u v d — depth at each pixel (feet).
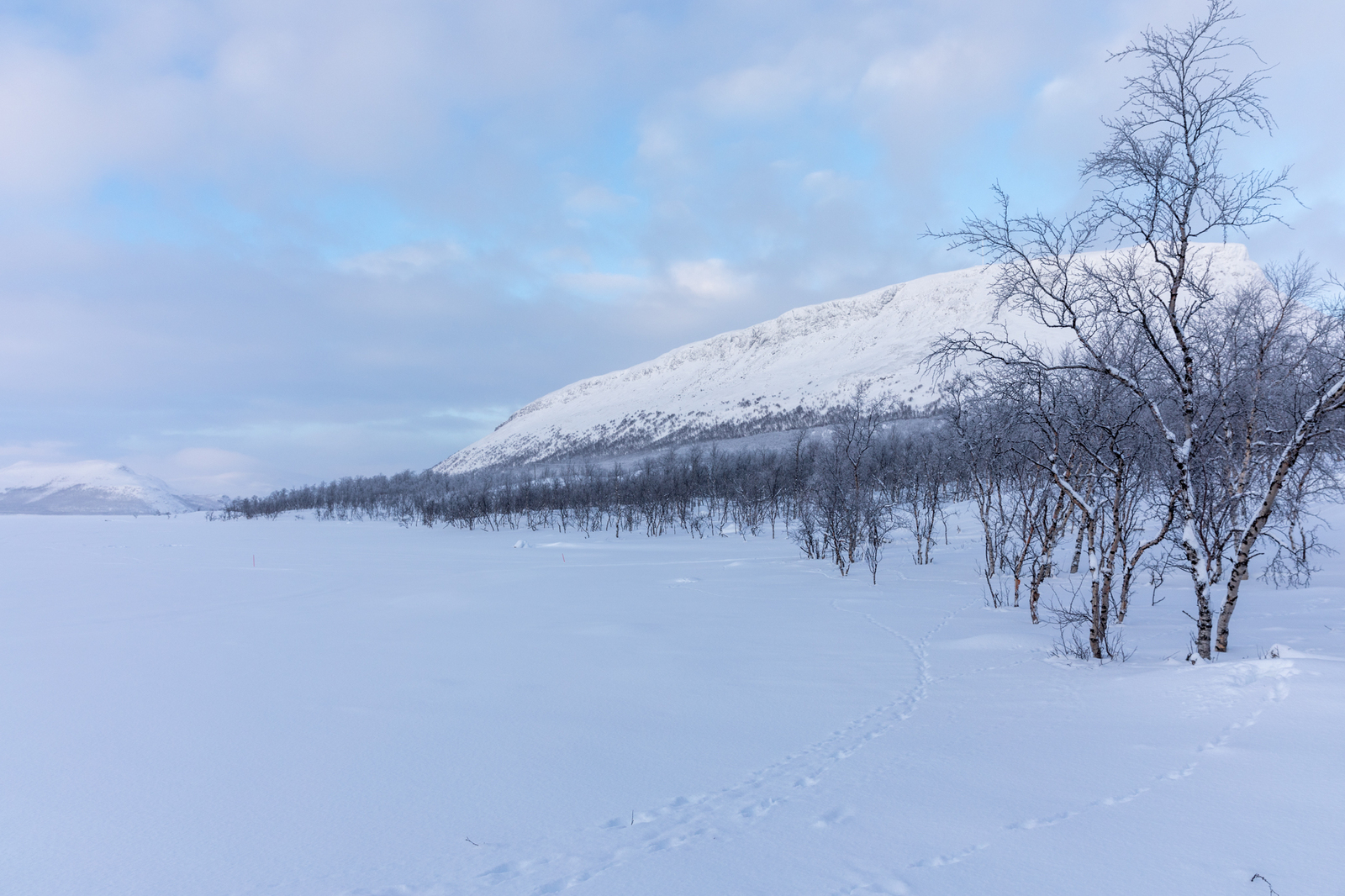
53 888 16.89
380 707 32.99
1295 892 13.46
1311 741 20.11
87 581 105.91
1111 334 37.60
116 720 31.76
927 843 16.75
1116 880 14.49
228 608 75.51
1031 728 25.17
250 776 24.26
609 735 27.58
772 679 35.99
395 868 17.28
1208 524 43.34
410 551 171.32
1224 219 30.60
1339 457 44.42
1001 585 68.59
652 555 141.18
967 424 61.26
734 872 15.94
